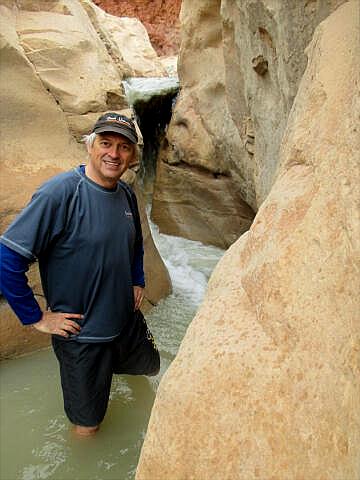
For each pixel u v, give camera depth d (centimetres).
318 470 93
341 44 151
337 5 208
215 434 107
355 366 94
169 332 346
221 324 124
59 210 201
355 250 101
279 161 171
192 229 602
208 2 550
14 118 368
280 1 259
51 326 214
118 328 226
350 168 113
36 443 236
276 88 311
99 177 211
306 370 102
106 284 215
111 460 226
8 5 440
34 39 403
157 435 116
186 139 590
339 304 102
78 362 221
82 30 468
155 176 694
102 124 202
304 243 116
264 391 105
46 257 212
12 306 210
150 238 412
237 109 455
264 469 99
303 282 111
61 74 402
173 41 1570
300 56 253
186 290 429
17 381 288
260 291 119
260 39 314
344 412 93
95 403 229
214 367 114
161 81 791
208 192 573
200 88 579
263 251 128
